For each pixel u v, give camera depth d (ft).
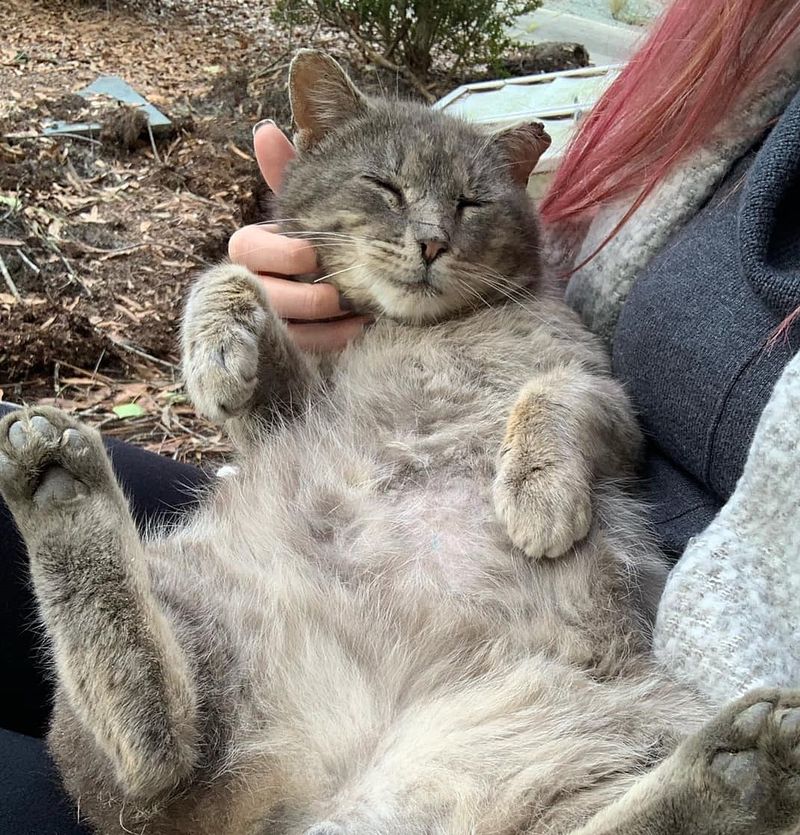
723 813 0.72
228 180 3.41
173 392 2.41
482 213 1.46
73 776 0.99
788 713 0.73
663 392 1.12
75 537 0.96
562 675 1.00
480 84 2.69
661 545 1.16
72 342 2.43
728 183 1.19
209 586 1.08
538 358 1.34
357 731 0.94
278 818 0.90
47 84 4.01
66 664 0.93
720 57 1.19
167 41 4.91
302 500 1.19
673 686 0.96
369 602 1.06
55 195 3.12
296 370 1.35
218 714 0.96
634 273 1.30
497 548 1.13
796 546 0.86
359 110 1.56
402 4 4.29
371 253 1.41
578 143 1.47
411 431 1.28
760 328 0.99
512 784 0.90
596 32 4.50
